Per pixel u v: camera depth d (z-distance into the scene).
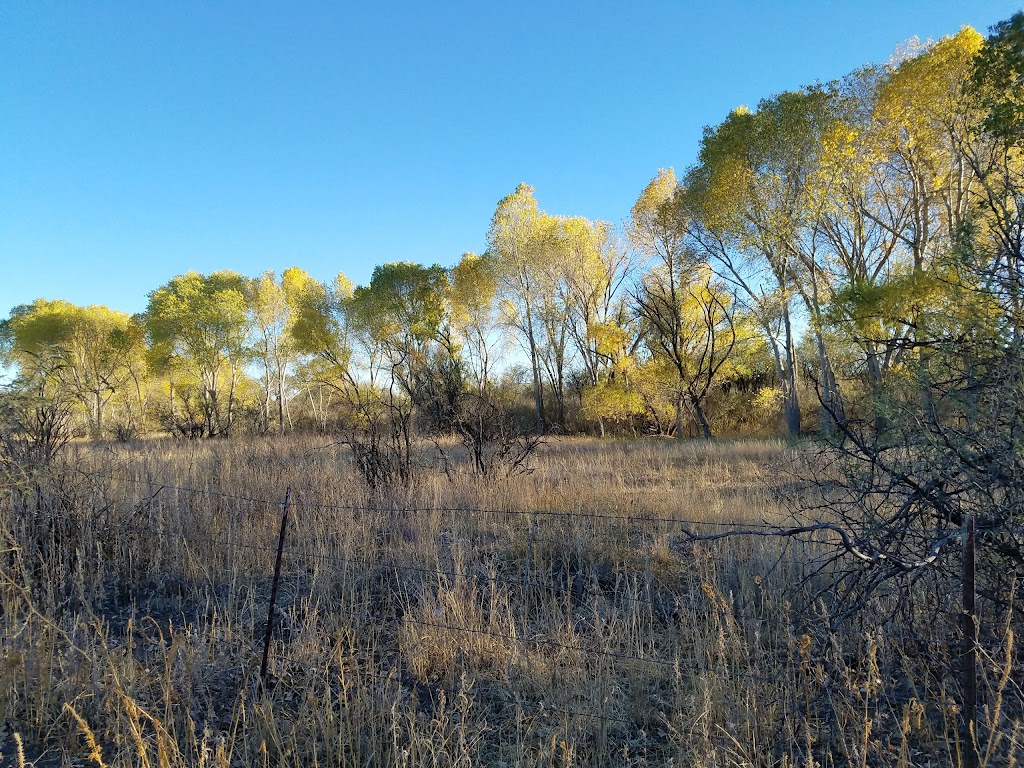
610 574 5.28
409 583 4.91
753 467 11.18
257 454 10.63
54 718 3.12
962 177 16.14
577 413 32.75
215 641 3.94
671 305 23.73
